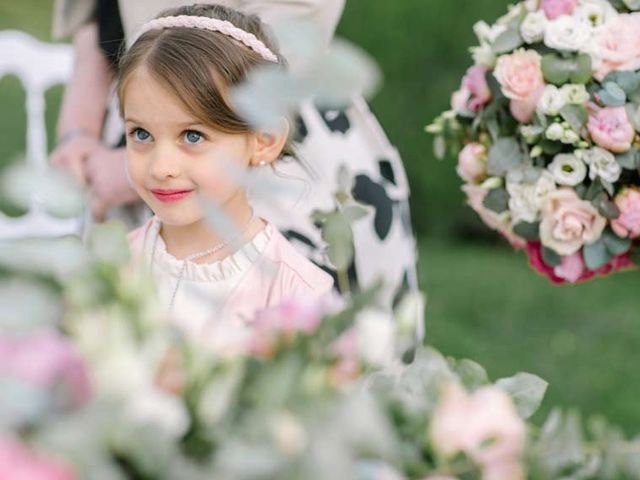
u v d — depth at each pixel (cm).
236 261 223
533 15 250
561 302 608
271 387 112
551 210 246
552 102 242
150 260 229
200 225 226
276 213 261
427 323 570
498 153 250
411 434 124
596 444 138
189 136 218
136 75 220
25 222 396
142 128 221
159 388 111
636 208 239
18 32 408
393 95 726
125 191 275
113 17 291
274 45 232
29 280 117
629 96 241
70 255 117
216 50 222
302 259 228
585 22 246
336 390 114
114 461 104
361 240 275
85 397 104
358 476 110
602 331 569
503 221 256
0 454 94
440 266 672
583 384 499
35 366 102
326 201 268
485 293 619
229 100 218
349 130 280
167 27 230
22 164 119
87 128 291
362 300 125
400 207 286
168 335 115
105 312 115
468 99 263
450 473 121
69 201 118
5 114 809
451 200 734
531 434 137
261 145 226
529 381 144
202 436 109
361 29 724
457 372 144
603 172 239
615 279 653
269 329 121
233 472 104
